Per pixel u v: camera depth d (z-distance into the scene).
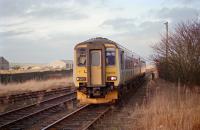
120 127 13.95
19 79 47.44
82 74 20.78
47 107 20.58
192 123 12.02
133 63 29.28
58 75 61.38
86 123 15.23
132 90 30.16
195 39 20.62
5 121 16.41
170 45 23.11
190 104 15.99
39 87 37.72
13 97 26.47
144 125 13.15
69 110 19.86
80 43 20.92
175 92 21.86
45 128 13.41
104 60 20.45
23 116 17.22
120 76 20.89
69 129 13.95
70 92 32.94
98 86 20.39
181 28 22.02
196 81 20.45
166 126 11.98
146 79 52.84
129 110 18.73
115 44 20.72
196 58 20.42
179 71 21.73
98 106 21.09
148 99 22.59
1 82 42.88
